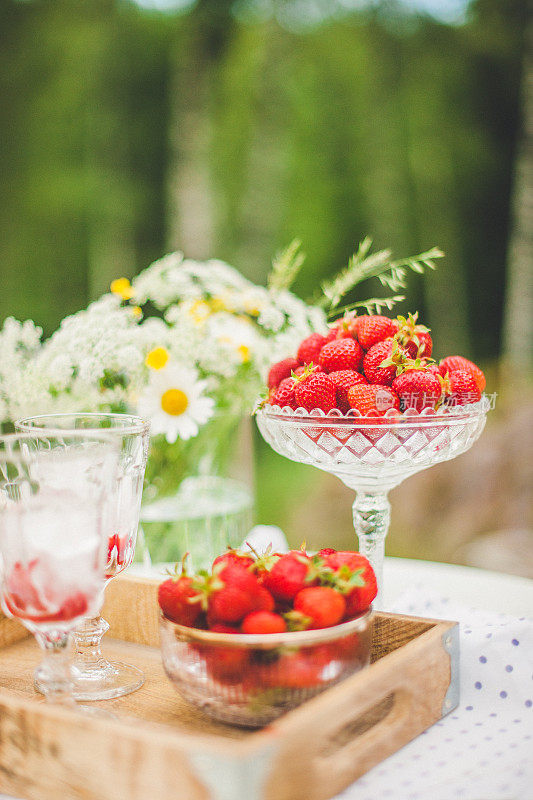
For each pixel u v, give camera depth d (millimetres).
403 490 3670
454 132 5660
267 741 714
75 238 5773
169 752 720
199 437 1314
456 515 3488
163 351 1165
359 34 5578
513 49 5445
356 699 771
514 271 4250
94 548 783
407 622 891
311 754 740
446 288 5715
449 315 5727
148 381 1205
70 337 1193
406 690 822
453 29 5539
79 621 799
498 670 889
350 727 829
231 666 781
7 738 773
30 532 769
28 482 819
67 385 1201
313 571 806
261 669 781
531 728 852
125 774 734
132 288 1299
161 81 5734
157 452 1308
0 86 5535
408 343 973
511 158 5688
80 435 820
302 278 5809
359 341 991
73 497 788
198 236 4820
